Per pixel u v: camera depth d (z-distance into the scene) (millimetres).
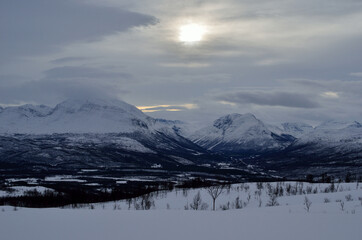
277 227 64812
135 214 83500
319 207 113250
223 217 77688
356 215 79062
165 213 86375
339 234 59281
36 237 58250
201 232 60844
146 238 57188
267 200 178625
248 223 69375
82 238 57562
